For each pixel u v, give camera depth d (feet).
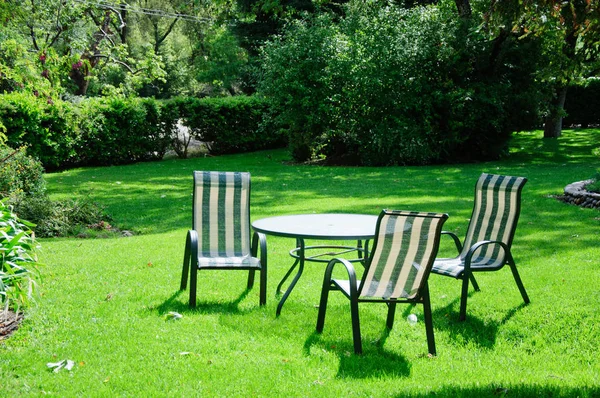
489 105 63.10
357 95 62.80
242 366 13.24
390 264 14.33
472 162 65.98
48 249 26.43
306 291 19.77
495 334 15.69
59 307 17.54
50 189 46.47
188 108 74.79
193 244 17.95
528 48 61.98
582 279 19.81
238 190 20.42
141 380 12.39
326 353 14.23
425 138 62.80
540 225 29.32
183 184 49.70
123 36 115.65
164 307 17.69
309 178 52.80
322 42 64.54
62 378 12.44
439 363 13.76
